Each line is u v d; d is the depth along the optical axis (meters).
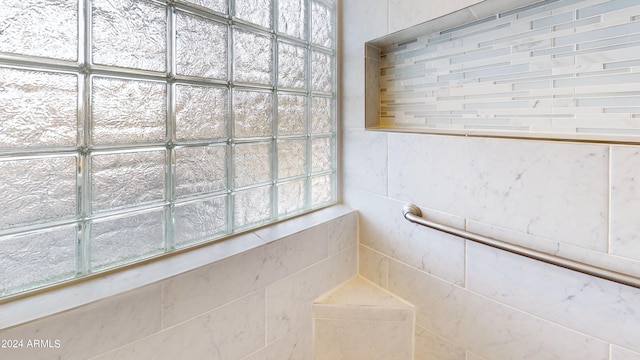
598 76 0.64
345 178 1.15
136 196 0.66
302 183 1.04
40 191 0.55
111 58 0.61
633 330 0.57
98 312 0.54
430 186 0.88
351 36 1.08
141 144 0.66
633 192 0.55
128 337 0.58
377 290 1.04
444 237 0.86
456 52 0.88
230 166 0.83
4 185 0.52
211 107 0.77
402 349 0.96
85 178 0.59
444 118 0.92
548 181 0.65
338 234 1.03
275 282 0.83
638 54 0.58
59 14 0.55
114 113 0.62
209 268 0.69
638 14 0.58
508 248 0.70
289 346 0.88
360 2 1.04
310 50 1.02
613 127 0.62
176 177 0.72
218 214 0.81
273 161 0.94
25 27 0.52
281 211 0.98
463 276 0.82
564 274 0.65
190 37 0.72
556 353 0.66
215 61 0.77
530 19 0.73
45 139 0.55
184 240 0.75
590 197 0.60
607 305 0.59
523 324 0.71
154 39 0.67
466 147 0.79
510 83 0.77
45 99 0.54
